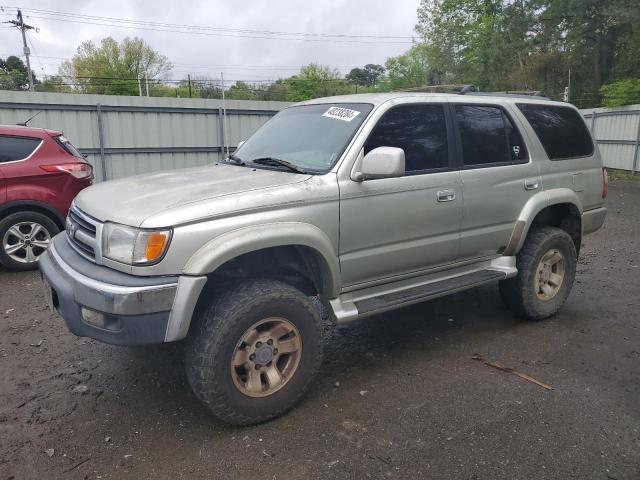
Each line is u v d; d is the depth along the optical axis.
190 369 3.09
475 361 4.13
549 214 5.16
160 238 2.86
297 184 3.34
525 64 36.69
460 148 4.19
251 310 3.09
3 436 3.15
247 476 2.79
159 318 2.88
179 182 3.51
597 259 7.33
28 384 3.79
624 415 3.34
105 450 3.03
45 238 6.76
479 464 2.86
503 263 4.60
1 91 12.50
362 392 3.64
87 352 4.31
